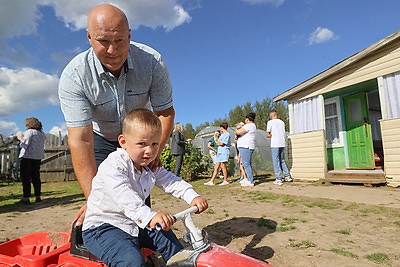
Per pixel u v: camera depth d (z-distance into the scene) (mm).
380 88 8008
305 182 9391
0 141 14312
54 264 2168
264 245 3498
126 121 2088
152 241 2193
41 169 13711
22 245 2664
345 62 8789
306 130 10172
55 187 11117
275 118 9008
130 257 1811
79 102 2430
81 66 2404
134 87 2656
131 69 2559
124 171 2033
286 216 4785
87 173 2381
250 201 6246
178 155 10398
